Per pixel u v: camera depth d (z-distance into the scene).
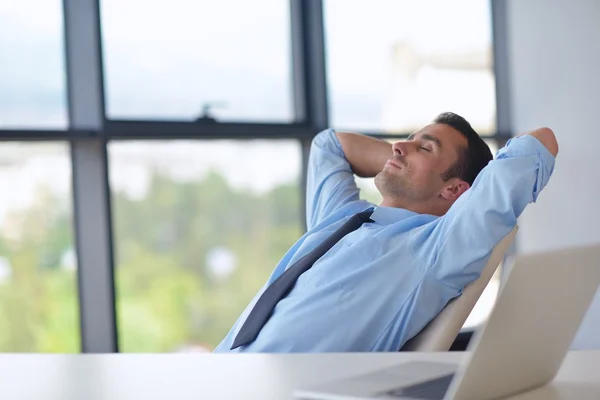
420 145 2.67
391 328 2.23
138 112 3.93
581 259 1.26
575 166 5.27
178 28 4.07
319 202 2.91
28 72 3.57
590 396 1.22
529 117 5.50
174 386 1.32
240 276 4.34
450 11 5.39
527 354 1.22
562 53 5.32
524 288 1.16
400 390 1.18
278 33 4.53
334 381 1.25
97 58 3.63
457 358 1.46
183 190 4.11
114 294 3.70
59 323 3.69
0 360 1.58
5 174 3.56
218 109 4.23
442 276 2.24
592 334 5.09
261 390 1.27
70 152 3.65
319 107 4.65
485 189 2.23
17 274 3.62
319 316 2.23
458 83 5.41
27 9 3.56
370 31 4.96
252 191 4.38
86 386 1.34
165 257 4.07
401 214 2.53
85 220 3.69
